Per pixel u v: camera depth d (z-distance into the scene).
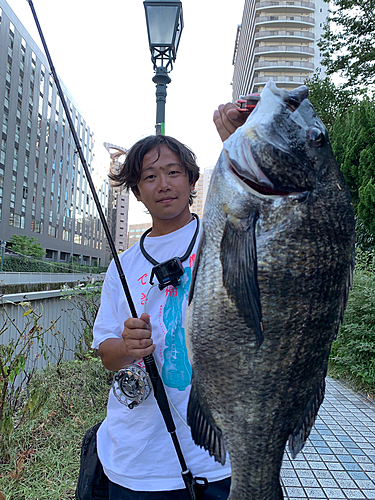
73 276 25.64
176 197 1.27
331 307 0.97
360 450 2.86
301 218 0.93
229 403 0.98
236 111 1.18
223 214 1.00
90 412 3.21
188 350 1.04
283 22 48.53
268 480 0.98
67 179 49.75
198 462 1.14
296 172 0.94
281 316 0.93
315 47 49.06
